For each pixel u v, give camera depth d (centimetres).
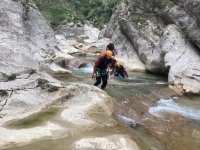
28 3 1472
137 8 1822
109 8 4056
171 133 768
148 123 812
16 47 1063
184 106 1008
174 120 862
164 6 1616
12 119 664
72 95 848
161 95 1090
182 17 1479
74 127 630
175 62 1312
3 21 1168
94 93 880
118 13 2134
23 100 757
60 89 848
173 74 1248
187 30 1429
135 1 1853
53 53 1465
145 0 1778
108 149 550
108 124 694
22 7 1343
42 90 829
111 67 1124
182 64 1284
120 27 1962
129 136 645
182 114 920
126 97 978
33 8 1516
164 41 1436
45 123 644
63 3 4812
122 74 1359
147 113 889
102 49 2255
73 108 757
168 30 1459
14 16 1238
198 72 1238
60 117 686
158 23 1662
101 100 834
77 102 811
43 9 4038
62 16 3984
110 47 1058
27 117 680
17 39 1132
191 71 1241
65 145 550
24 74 897
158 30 1627
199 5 1355
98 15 4447
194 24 1396
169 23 1596
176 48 1379
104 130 648
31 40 1355
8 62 952
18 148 527
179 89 1173
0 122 641
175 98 1105
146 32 1667
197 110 970
